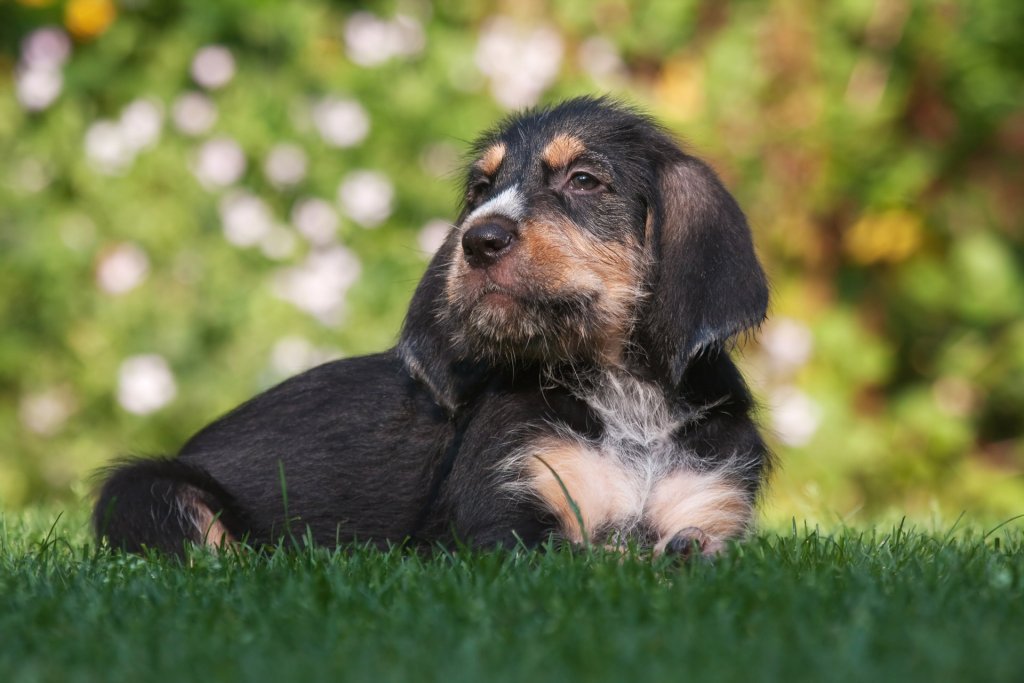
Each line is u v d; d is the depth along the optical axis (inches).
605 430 254.4
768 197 485.4
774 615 176.1
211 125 474.3
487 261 247.3
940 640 159.5
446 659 158.6
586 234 256.5
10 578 209.3
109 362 453.1
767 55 488.4
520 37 484.4
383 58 480.7
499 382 259.6
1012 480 487.8
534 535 238.1
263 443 279.4
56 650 167.6
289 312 450.0
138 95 486.9
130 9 497.4
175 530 260.4
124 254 451.5
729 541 231.0
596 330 255.6
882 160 492.1
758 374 445.4
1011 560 219.8
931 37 492.1
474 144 297.6
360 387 281.9
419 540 259.1
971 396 499.8
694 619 172.4
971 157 518.6
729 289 252.5
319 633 172.1
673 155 268.4
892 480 481.4
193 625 177.8
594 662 154.9
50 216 464.8
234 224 454.0
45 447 456.4
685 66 498.0
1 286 462.0
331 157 474.3
